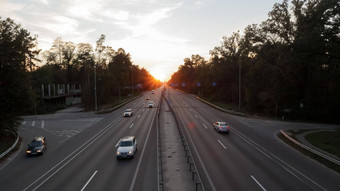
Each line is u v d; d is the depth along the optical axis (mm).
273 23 40125
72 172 16578
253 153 20422
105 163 18281
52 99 62438
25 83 30031
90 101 61531
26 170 17438
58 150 22844
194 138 26156
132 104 68438
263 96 45938
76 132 31688
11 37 27891
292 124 35844
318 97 42281
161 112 49062
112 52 83188
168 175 15461
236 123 36250
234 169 16438
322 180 14375
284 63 39469
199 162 18016
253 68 52094
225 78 76375
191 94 120062
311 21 28484
